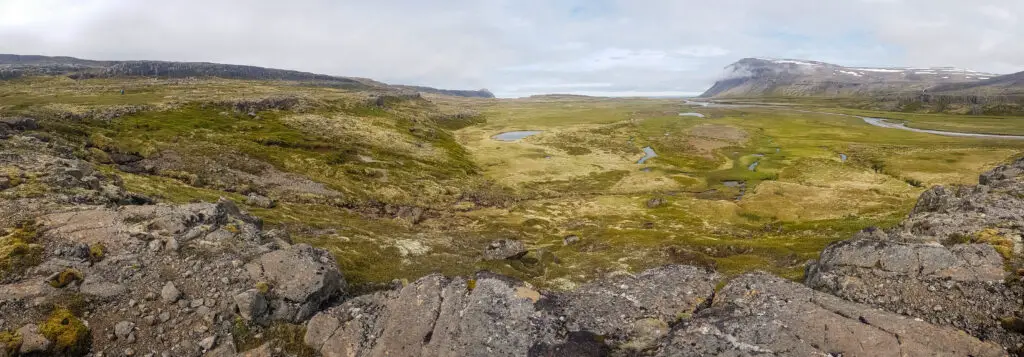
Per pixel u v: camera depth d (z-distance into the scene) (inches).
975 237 956.6
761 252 1871.3
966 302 732.0
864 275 850.1
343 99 7559.1
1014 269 778.8
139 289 821.9
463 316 771.4
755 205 3041.3
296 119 5369.1
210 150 3353.8
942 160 4379.9
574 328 757.3
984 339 652.7
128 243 938.7
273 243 1084.5
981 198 1330.0
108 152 2770.7
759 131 7559.1
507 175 4608.8
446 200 3363.7
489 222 2716.5
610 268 1720.0
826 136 6815.9
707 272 940.6
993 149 4899.1
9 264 802.8
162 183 2246.6
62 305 737.0
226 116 4997.5
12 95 5541.3
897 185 3609.7
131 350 708.0
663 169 4938.5
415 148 5147.6
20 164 1419.8
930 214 1239.5
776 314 719.7
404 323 780.0
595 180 4421.8
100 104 4680.1
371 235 1947.6
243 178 2901.1
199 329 763.4
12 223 967.0
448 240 2097.7
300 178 3166.8
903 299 770.2
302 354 755.4
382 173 3754.9
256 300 808.9
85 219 1015.0
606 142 6712.6
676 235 2212.1
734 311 746.2
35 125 2704.2
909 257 855.7
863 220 2336.4
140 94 6092.5
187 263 911.0
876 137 6579.7
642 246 2005.4
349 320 815.7
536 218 2851.9
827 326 677.3
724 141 6604.3
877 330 658.2
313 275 908.0
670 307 812.6
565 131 7795.3
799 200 3117.6
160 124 4092.0
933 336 636.7
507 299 805.9
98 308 761.6
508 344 713.6
